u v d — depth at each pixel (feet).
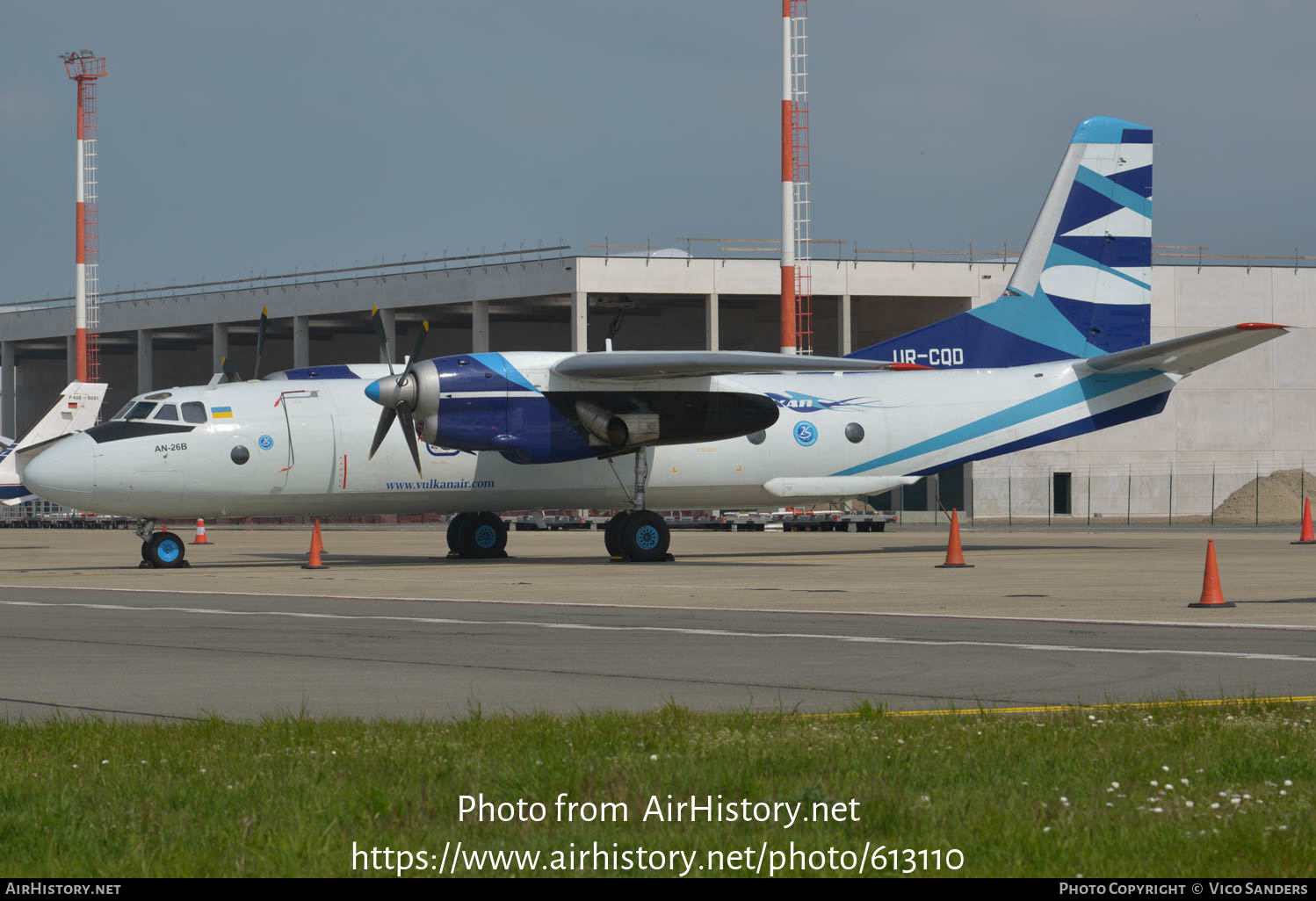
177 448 146.92
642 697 59.47
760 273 330.34
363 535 287.28
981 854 33.76
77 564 170.09
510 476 157.79
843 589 116.26
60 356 489.26
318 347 435.53
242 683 63.72
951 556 146.10
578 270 317.42
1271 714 52.06
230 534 297.12
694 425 152.66
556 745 46.50
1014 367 172.55
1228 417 360.07
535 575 136.15
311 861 33.30
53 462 144.77
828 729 49.29
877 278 333.42
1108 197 175.22
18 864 33.55
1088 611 95.91
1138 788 40.63
